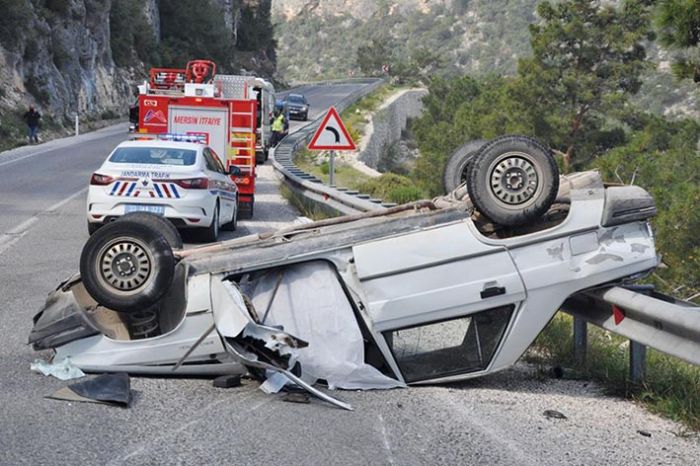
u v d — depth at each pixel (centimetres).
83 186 2481
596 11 4975
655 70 5059
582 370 807
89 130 6194
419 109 11419
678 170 3170
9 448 568
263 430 618
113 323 759
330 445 594
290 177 2277
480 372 731
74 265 1266
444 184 917
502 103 5253
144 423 624
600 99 4994
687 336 632
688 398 680
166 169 1480
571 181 765
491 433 629
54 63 6131
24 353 795
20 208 1941
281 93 11425
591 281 721
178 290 754
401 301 712
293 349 684
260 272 739
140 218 831
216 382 718
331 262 730
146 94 2125
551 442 615
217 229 1578
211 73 2548
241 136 2034
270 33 14200
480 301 714
